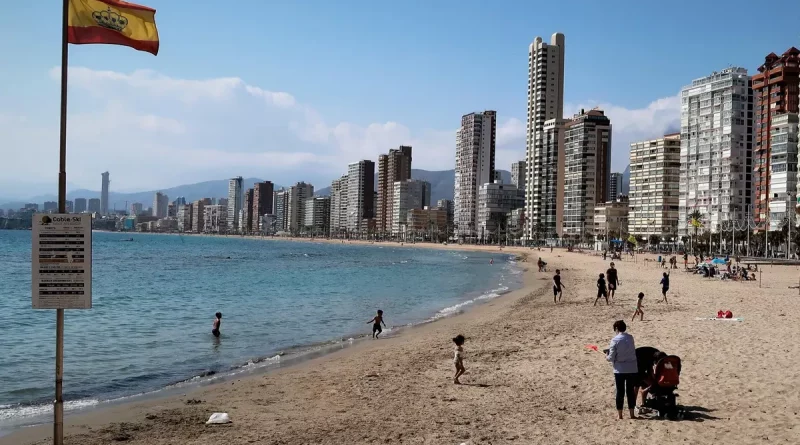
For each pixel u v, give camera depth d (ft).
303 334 98.78
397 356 74.18
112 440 41.83
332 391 55.93
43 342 90.02
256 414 48.08
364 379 60.75
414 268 342.23
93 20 33.35
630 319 99.66
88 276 31.53
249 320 116.57
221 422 45.52
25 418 48.55
